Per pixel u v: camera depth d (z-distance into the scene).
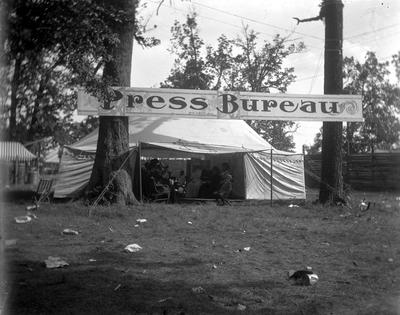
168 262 7.30
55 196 16.86
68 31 5.36
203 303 5.29
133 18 6.45
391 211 14.40
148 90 14.68
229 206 15.88
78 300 5.29
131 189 14.70
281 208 15.30
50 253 7.73
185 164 24.67
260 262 7.48
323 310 5.16
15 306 5.02
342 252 8.33
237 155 19.58
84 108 13.98
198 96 15.20
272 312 5.05
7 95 5.37
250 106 15.62
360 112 16.22
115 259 7.41
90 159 17.34
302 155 19.62
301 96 15.92
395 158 24.08
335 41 16.48
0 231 7.88
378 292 5.86
